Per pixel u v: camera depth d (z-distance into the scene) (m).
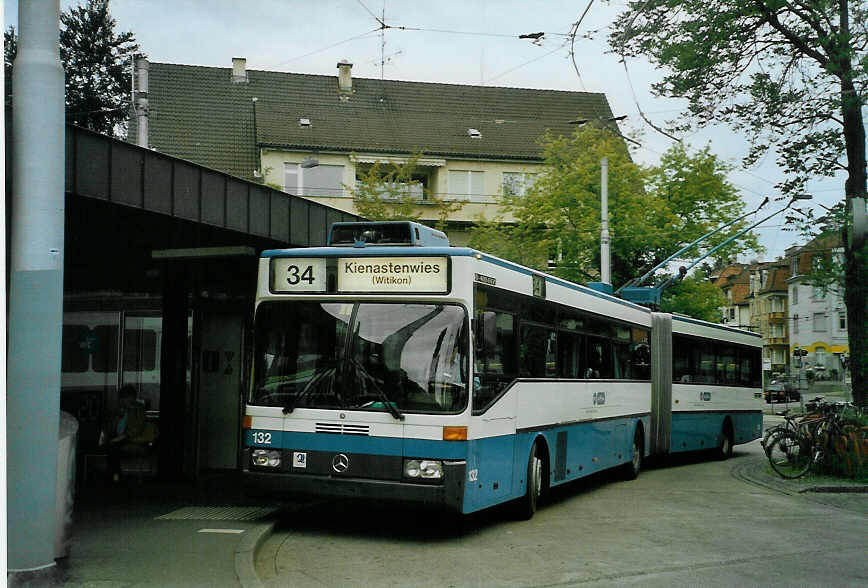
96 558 8.20
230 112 48.16
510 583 8.02
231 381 15.77
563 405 13.12
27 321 6.78
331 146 46.25
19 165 6.90
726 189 38.53
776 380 80.88
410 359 9.77
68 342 15.22
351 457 9.74
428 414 9.57
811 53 20.66
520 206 40.00
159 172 10.73
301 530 10.50
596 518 12.12
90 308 15.31
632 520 11.98
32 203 6.87
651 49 20.56
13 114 6.98
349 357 9.93
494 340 10.25
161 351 14.70
